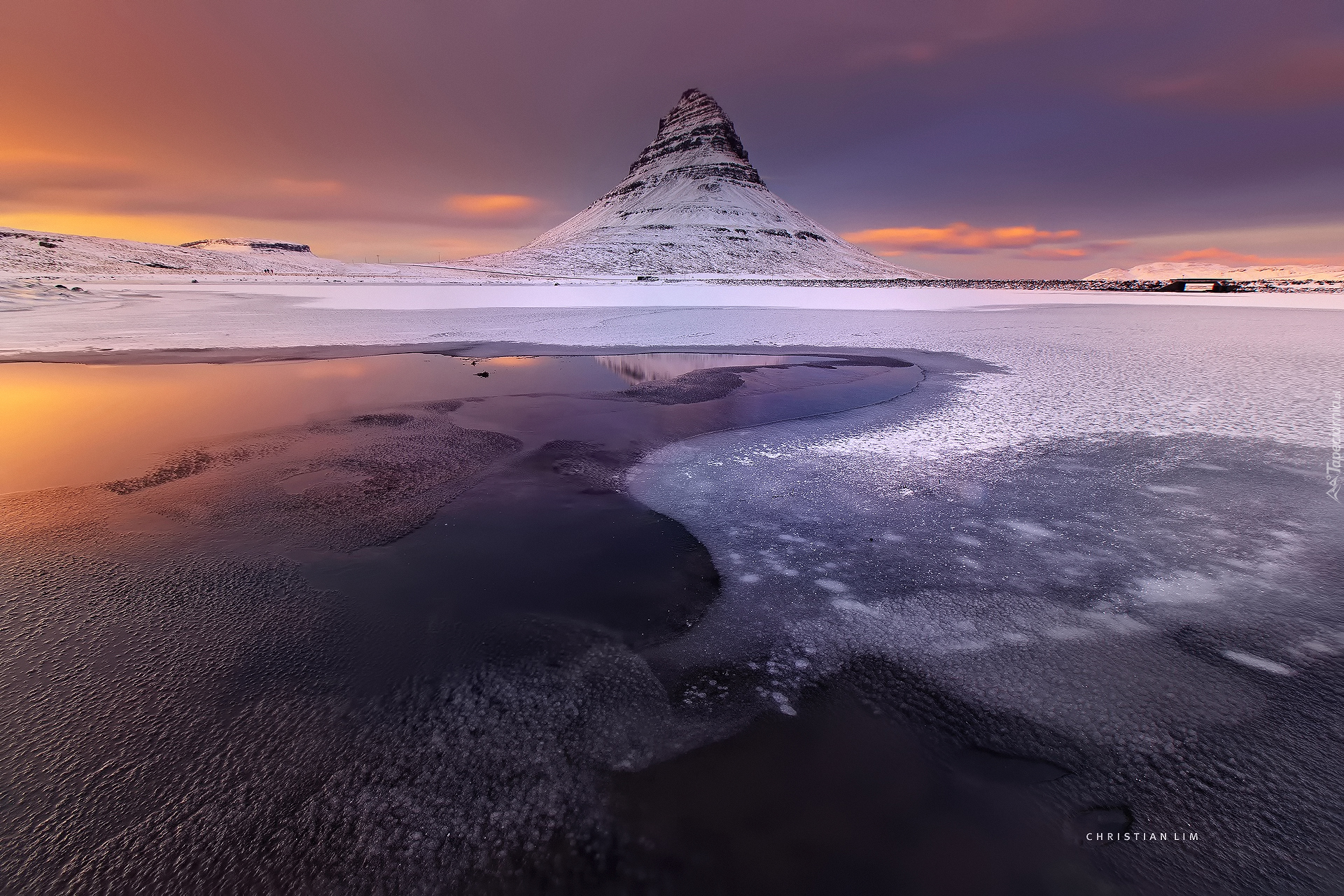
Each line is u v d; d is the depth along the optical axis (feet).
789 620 10.77
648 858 6.37
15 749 7.66
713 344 48.47
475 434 22.41
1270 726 8.14
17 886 6.00
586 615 10.85
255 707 8.47
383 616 10.75
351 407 26.53
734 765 7.58
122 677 9.04
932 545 13.64
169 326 59.16
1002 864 6.28
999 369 36.40
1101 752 7.77
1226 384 30.68
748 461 19.60
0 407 25.80
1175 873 6.17
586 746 7.88
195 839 6.53
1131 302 101.55
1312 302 100.27
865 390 30.76
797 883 6.08
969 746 7.91
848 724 8.28
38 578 11.85
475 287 173.58
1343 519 14.74
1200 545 13.44
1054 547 13.42
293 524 14.52
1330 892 5.94
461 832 6.63
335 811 6.86
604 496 16.61
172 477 17.61
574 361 40.40
